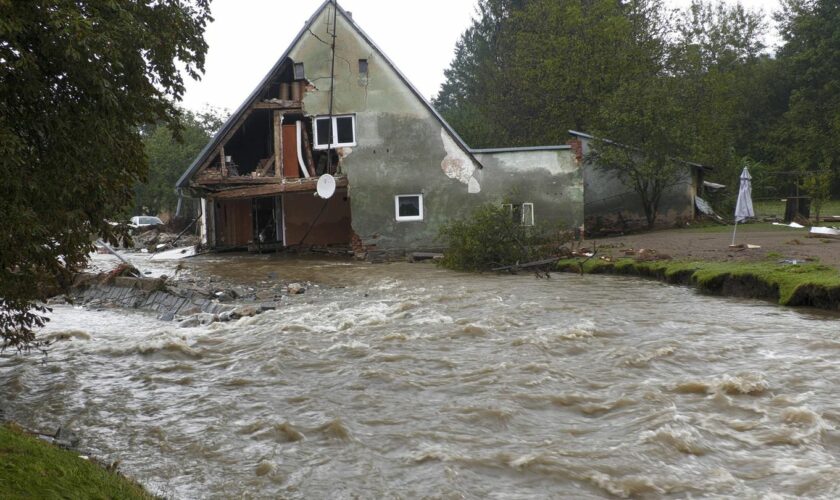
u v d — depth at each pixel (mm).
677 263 15875
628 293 13875
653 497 4891
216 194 25312
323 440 6102
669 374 7762
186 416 6898
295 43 24156
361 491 5047
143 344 9938
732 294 13312
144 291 15336
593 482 5121
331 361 8781
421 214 24125
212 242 27391
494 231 19562
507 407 6695
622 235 26438
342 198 26625
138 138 7895
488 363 8375
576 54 33219
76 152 6914
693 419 6281
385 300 13617
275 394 7488
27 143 6836
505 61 44906
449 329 10445
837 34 42094
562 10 35062
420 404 6934
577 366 8211
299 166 25469
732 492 4902
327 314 12070
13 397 7719
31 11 6117
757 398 6805
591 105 33219
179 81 8141
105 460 5758
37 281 7691
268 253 26172
